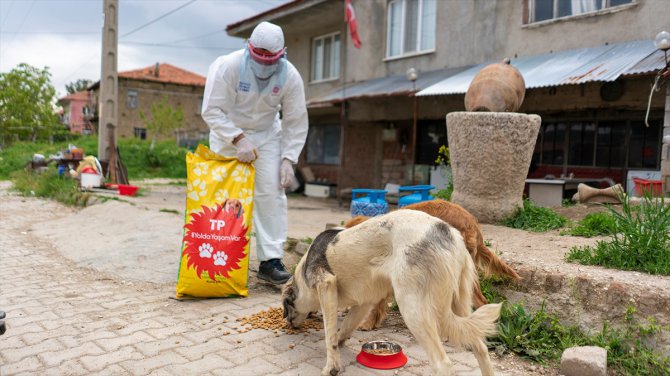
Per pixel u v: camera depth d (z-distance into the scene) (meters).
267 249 5.58
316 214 11.84
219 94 5.13
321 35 18.06
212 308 4.88
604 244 4.53
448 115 6.89
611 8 9.96
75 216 10.63
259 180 5.53
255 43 4.92
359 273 3.37
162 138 42.59
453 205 4.27
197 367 3.55
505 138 6.40
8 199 13.89
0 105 38.62
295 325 4.14
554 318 3.93
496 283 4.39
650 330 3.49
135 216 9.30
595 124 11.18
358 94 13.07
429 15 13.87
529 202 7.07
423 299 2.96
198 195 5.10
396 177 15.24
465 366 3.62
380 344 3.80
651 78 9.07
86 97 57.28
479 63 12.41
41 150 28.05
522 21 11.48
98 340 4.02
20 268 6.63
